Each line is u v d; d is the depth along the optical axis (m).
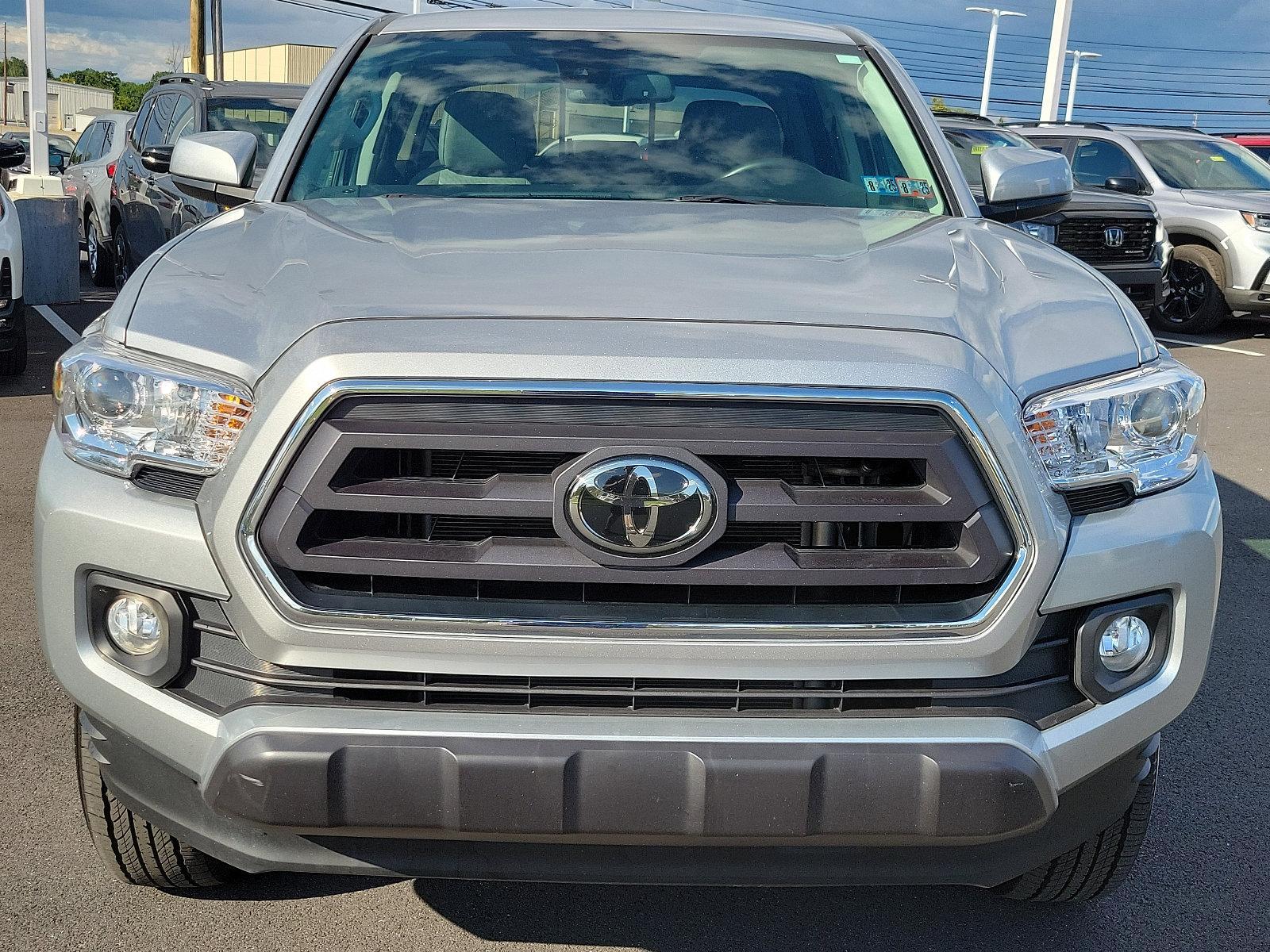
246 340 2.14
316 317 2.09
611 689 2.04
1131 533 2.20
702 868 2.11
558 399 1.97
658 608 2.04
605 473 1.96
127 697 2.16
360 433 1.96
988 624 2.04
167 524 2.09
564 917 2.73
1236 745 3.64
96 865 2.85
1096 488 2.21
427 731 2.00
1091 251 11.30
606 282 2.24
